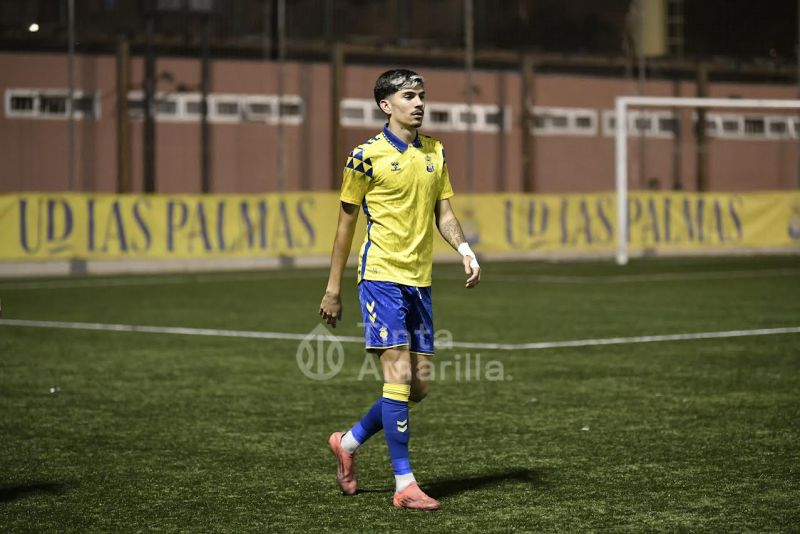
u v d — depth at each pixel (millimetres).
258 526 15281
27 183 80438
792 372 29484
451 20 95812
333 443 16984
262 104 86750
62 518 15789
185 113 84438
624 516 15570
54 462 19500
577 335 38156
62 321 43469
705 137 96875
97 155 81812
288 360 32688
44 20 80500
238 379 29125
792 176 101812
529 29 99312
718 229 86688
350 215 16219
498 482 17734
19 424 23109
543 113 96375
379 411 16328
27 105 80250
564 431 21875
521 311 46469
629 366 30844
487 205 81688
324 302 16438
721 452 19750
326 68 88500
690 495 16719
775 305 48750
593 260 84125
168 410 24719
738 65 100250
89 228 70250
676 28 102562
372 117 91062
